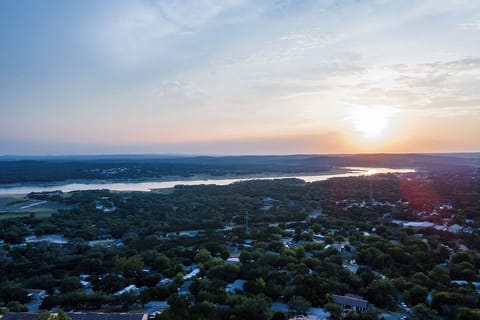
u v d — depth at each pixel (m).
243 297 89.56
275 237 159.25
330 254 127.00
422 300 91.06
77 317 80.81
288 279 103.44
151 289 99.69
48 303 94.31
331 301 91.00
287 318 82.06
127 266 119.75
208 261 122.19
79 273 123.75
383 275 110.19
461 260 119.38
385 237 159.88
